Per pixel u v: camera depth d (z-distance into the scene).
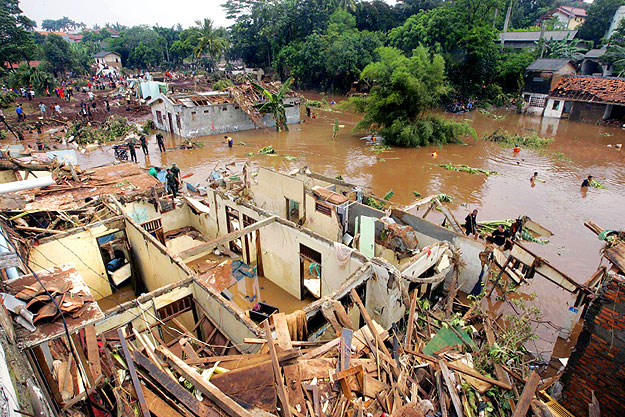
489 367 8.41
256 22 69.56
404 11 68.62
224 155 29.67
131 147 26.89
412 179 24.67
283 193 16.22
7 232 10.56
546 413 6.66
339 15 61.03
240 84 41.00
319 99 58.00
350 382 6.74
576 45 55.62
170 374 6.46
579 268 14.87
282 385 5.95
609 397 6.40
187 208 18.50
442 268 11.91
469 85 50.72
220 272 11.16
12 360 4.41
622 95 38.19
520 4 78.19
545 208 20.36
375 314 10.62
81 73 71.94
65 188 17.17
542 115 45.50
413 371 7.79
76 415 6.00
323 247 11.54
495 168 26.92
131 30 96.19
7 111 41.34
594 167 26.91
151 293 9.13
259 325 8.59
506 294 12.91
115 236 13.55
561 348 10.81
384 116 33.16
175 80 68.81
